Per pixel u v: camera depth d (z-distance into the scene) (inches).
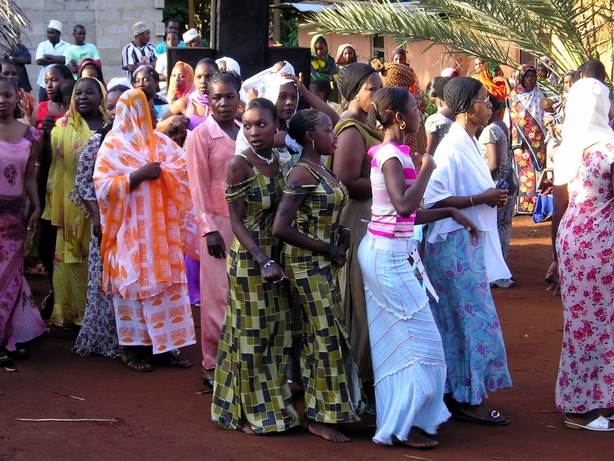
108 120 266.7
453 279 203.3
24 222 255.3
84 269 287.3
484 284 204.8
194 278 305.4
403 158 188.1
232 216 191.5
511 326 304.8
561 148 209.0
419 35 413.4
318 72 492.1
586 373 203.5
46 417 202.5
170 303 246.2
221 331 211.3
